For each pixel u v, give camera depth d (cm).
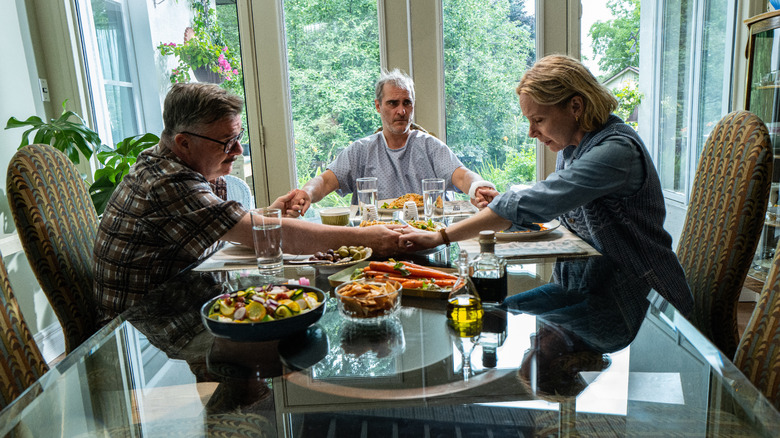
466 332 81
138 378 71
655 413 56
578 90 133
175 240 136
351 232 135
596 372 67
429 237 134
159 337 86
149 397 66
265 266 119
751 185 116
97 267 140
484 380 65
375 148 246
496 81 320
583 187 128
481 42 316
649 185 131
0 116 245
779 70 237
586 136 139
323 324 87
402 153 242
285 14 320
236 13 324
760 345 81
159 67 352
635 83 346
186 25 338
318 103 329
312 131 332
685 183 328
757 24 242
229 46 330
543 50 315
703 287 128
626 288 102
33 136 267
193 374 71
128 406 64
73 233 143
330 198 320
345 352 75
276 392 64
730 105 285
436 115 323
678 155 342
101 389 69
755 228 116
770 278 84
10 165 130
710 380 64
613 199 132
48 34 281
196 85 138
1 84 247
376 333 82
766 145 116
